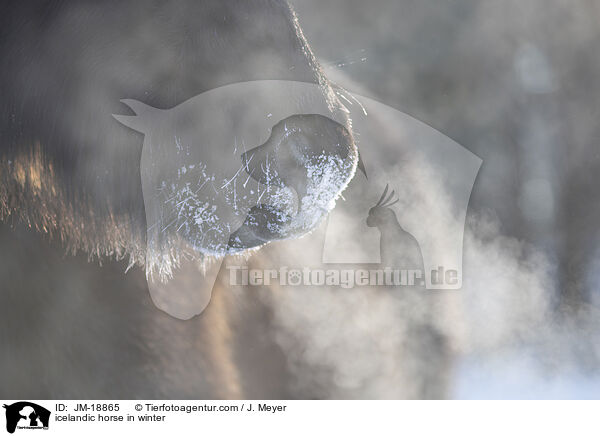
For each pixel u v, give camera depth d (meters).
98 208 5.39
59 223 5.61
